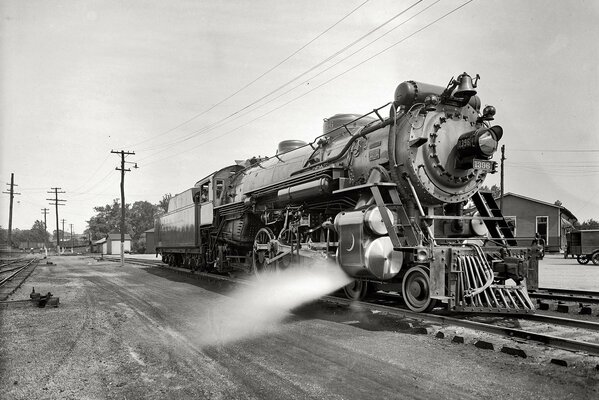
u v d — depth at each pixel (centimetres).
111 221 9062
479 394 376
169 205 2195
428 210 734
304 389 391
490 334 561
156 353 514
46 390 398
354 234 710
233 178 1478
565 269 1939
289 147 1242
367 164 784
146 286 1258
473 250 670
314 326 648
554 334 579
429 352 500
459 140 724
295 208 948
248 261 1279
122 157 2886
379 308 696
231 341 565
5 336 608
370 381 410
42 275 1764
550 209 3297
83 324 690
